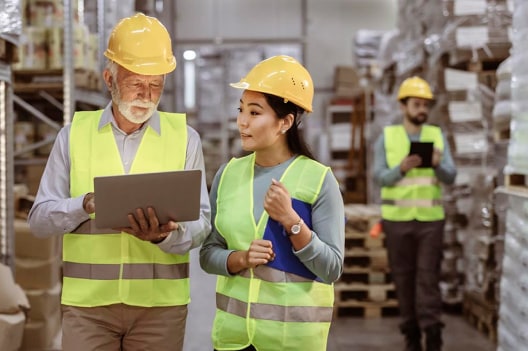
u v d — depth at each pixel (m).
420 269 4.62
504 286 3.61
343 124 11.45
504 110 4.25
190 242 2.26
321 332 2.20
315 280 2.20
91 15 6.13
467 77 5.68
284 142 2.27
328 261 2.11
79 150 2.36
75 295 2.33
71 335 2.33
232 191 2.29
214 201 2.40
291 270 2.17
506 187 3.68
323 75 15.07
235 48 14.10
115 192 2.04
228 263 2.21
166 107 14.47
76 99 5.27
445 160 4.74
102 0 5.83
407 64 6.68
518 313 3.36
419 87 4.82
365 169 10.86
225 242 2.36
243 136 2.21
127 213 2.08
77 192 2.34
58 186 2.36
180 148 2.40
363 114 10.74
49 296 4.45
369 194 9.80
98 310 2.34
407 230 4.65
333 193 2.20
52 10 5.41
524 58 3.38
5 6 3.54
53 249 4.55
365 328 5.51
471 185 5.68
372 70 10.52
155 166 2.37
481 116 5.65
